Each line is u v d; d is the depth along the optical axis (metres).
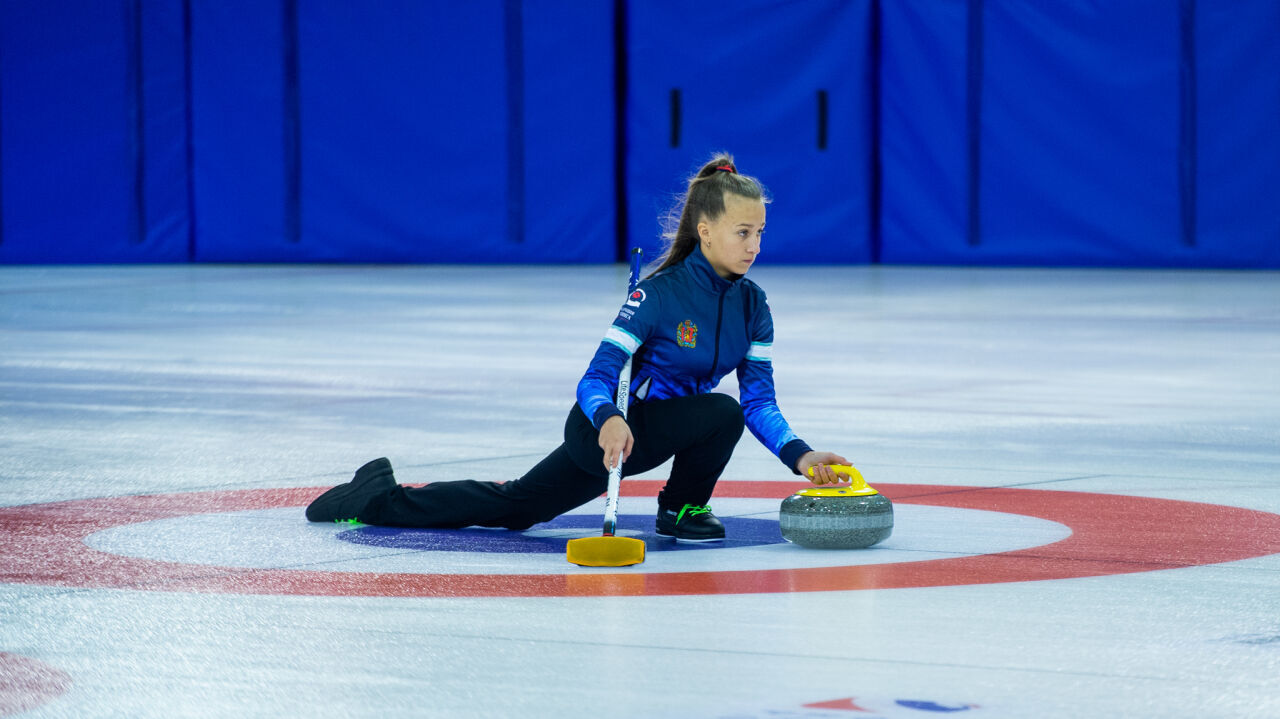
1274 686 7.41
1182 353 25.86
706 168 11.42
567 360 25.27
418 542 11.41
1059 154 47.19
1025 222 47.88
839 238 49.66
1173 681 7.50
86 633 8.58
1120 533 11.53
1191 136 45.91
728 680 7.55
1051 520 12.12
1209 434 17.17
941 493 13.49
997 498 13.20
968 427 17.83
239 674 7.72
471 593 9.59
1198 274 44.59
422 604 9.27
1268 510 12.53
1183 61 45.69
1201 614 8.90
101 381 22.66
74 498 13.37
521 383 22.30
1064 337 28.61
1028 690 7.35
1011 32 47.28
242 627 8.70
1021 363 24.62
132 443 16.75
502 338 28.88
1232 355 25.53
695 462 11.48
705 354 11.40
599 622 8.79
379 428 17.86
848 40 48.84
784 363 24.75
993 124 47.78
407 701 7.24
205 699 7.30
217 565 10.49
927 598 9.34
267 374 23.52
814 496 11.02
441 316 33.41
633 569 10.34
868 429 17.70
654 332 11.30
